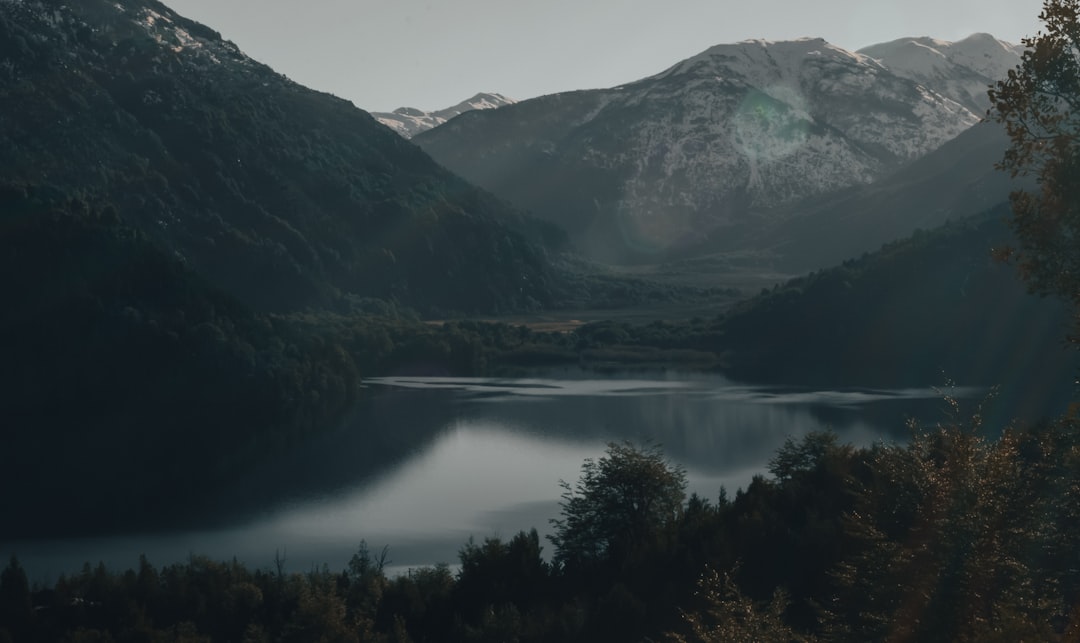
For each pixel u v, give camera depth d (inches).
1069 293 1364.4
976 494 1541.6
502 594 2935.5
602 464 3570.4
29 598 2923.2
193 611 2960.1
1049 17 1370.6
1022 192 1402.6
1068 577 1547.7
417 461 5812.0
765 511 2952.8
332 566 3833.7
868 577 1633.9
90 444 6427.2
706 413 7381.9
